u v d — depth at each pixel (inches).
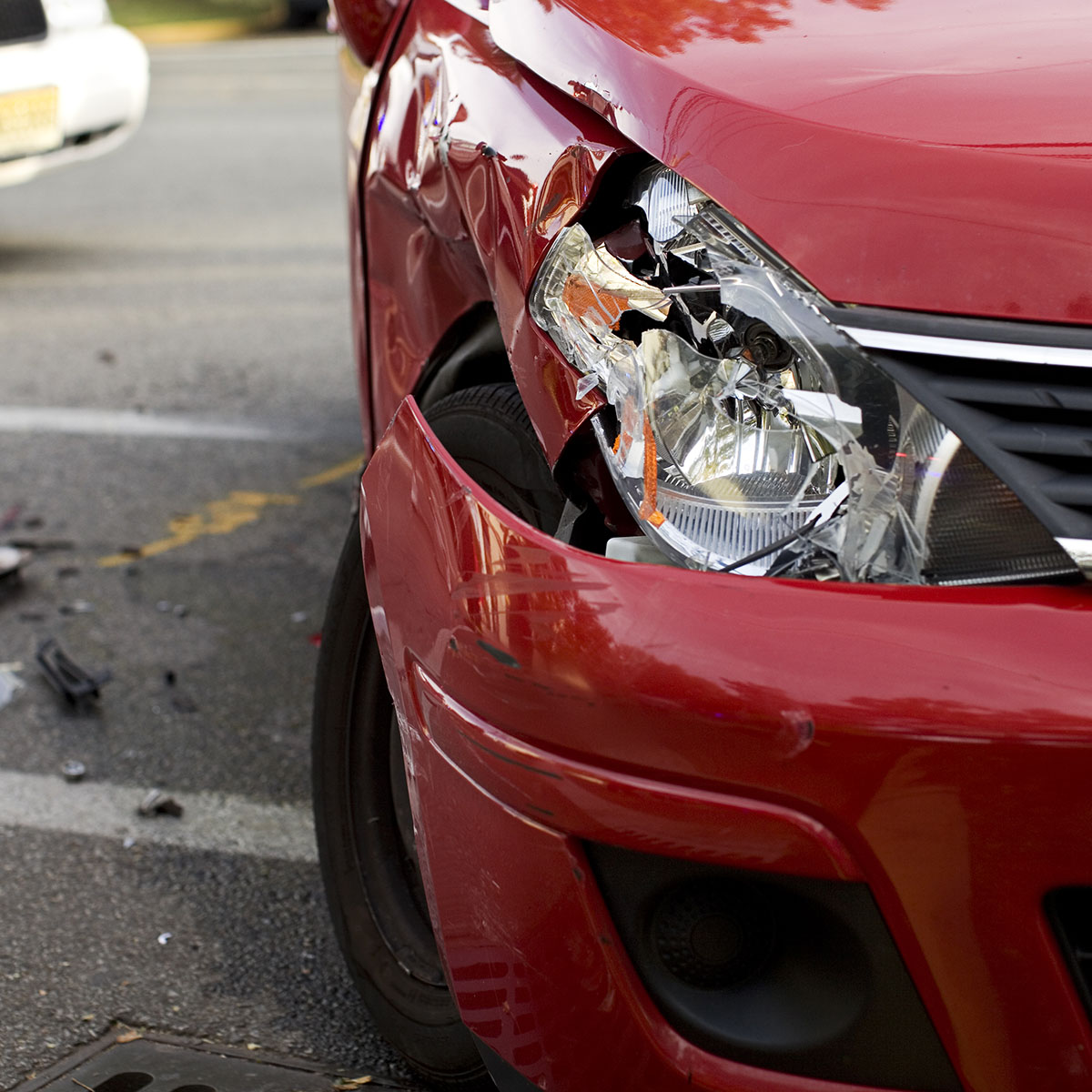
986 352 52.2
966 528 52.6
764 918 55.3
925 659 50.4
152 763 112.2
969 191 54.2
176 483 170.6
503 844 57.5
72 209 324.5
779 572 54.6
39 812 105.3
